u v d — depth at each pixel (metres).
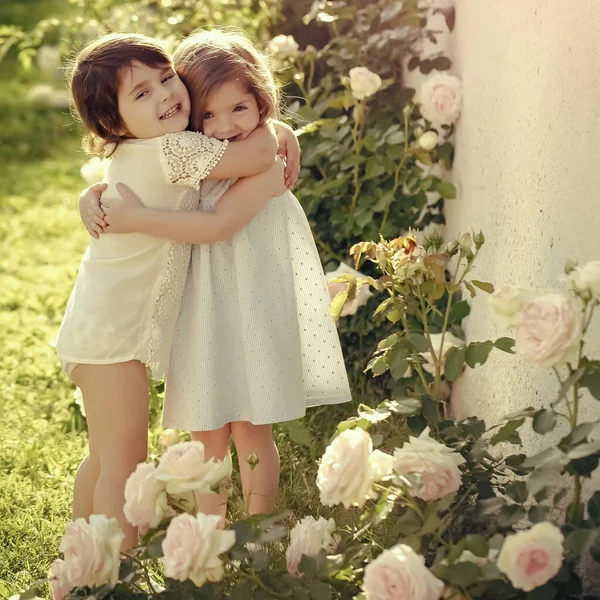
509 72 3.09
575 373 1.99
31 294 5.51
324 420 3.63
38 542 2.93
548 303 1.96
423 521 2.15
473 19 3.68
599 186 2.24
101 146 2.47
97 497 2.51
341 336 4.07
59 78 10.87
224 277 2.55
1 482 3.34
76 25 5.86
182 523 1.96
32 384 4.25
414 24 4.31
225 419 2.57
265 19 5.29
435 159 4.07
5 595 2.51
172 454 2.08
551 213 2.60
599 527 1.90
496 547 1.92
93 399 2.53
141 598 2.13
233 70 2.41
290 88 5.04
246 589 2.05
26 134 9.60
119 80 2.31
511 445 2.88
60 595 2.42
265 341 2.55
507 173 3.08
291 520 2.88
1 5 14.29
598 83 2.26
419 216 4.20
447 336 3.16
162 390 3.71
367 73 4.01
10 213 7.26
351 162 4.08
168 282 2.50
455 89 3.84
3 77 11.70
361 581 2.14
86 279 2.51
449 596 1.91
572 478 2.38
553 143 2.60
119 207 2.41
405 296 2.85
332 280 2.85
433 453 2.16
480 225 3.47
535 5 2.80
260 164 2.45
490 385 3.19
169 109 2.37
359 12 4.58
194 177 2.40
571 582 2.03
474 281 2.71
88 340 2.47
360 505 2.13
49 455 3.54
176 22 5.25
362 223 4.07
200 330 2.53
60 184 8.10
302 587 2.06
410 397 2.59
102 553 2.04
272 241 2.60
